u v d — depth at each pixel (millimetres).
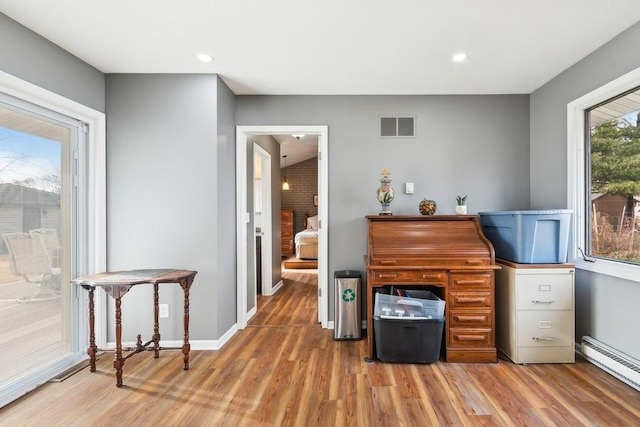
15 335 2119
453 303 2537
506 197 3250
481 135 3256
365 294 3264
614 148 2385
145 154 2768
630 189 2254
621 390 2104
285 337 3053
